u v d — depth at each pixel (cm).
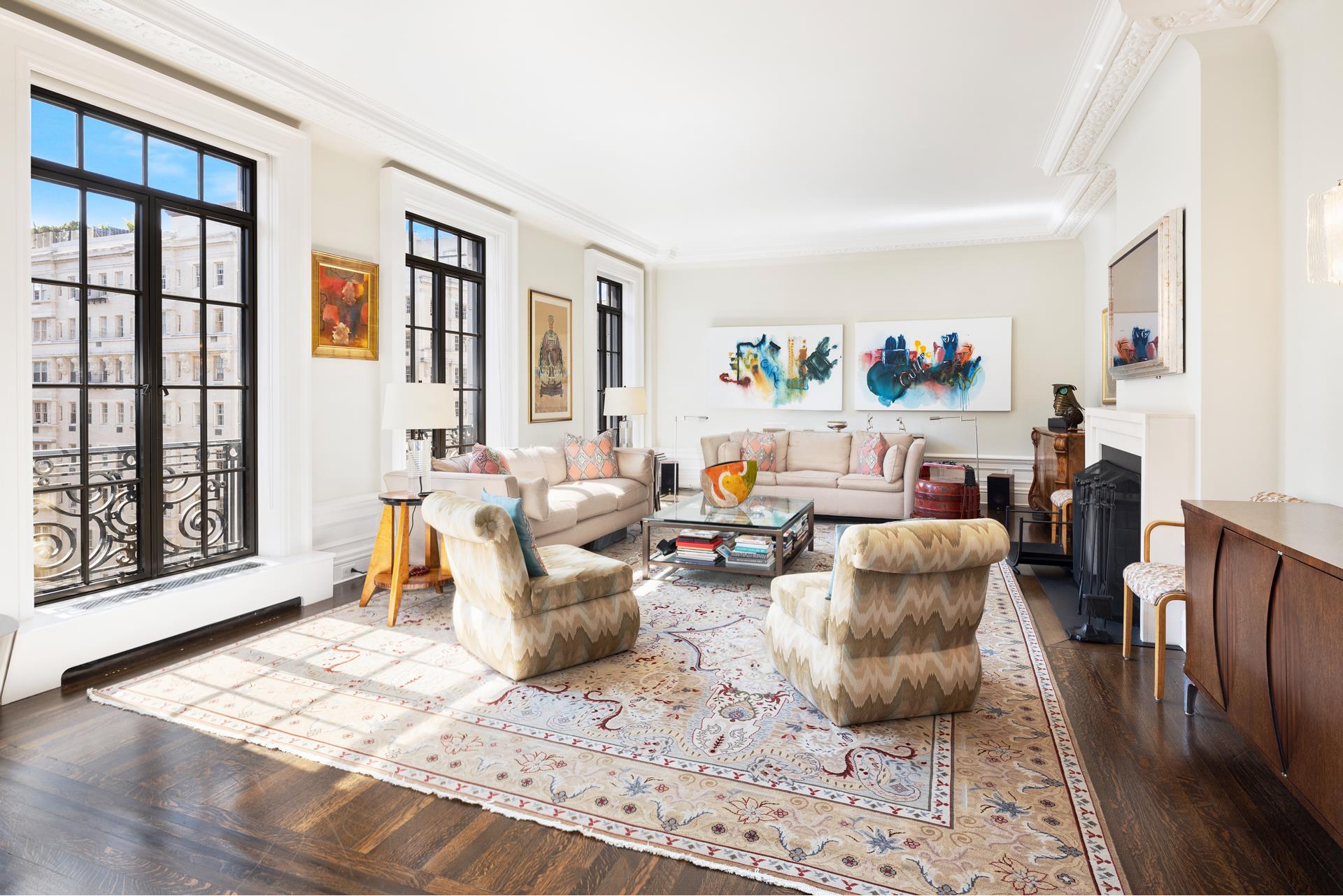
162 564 380
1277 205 322
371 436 500
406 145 475
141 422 371
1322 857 189
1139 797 219
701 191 634
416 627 382
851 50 375
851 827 204
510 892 177
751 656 339
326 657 336
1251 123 326
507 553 299
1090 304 723
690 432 927
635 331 898
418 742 254
